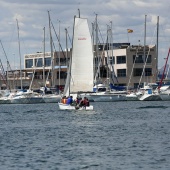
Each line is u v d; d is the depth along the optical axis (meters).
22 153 117.62
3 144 131.88
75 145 127.88
